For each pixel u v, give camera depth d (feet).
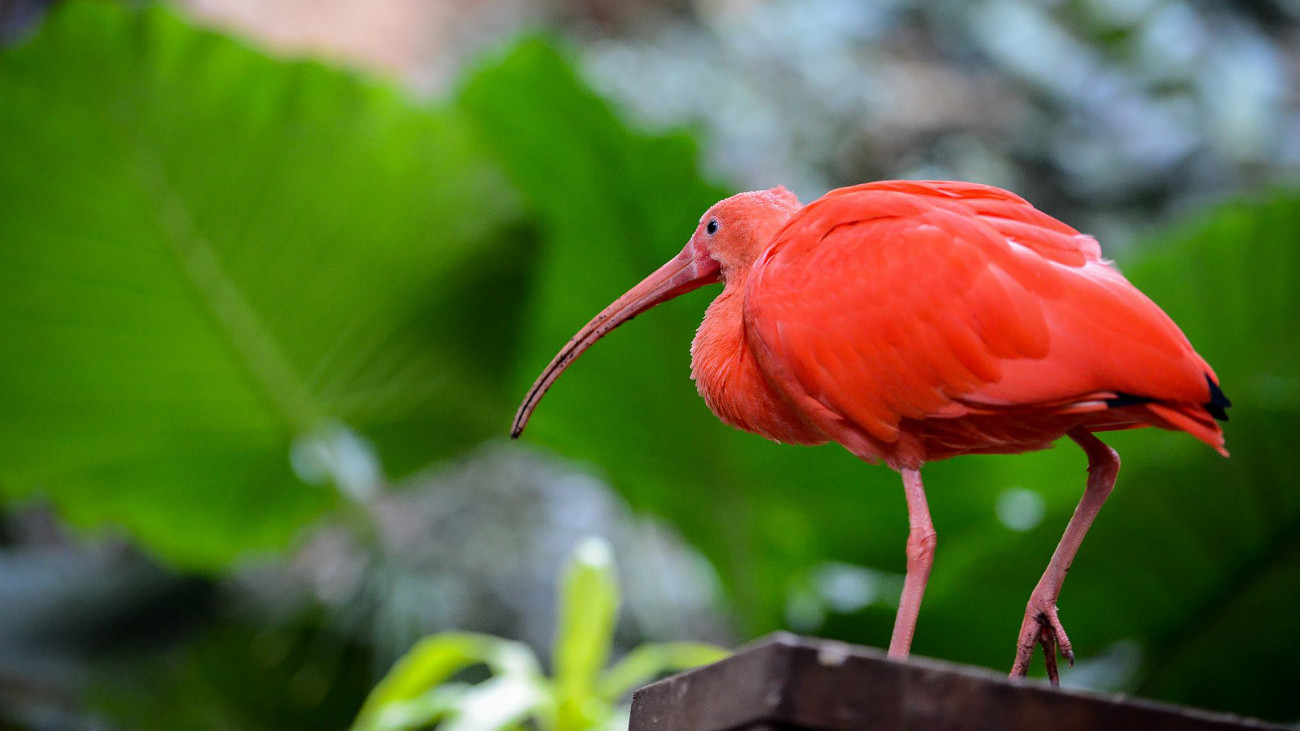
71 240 34.88
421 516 45.37
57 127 33.91
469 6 67.26
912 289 14.43
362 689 36.91
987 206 15.02
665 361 34.19
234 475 38.09
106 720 39.34
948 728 10.77
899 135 59.47
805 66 60.59
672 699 12.31
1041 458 32.60
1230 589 28.96
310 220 35.86
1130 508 27.73
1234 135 58.85
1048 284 13.94
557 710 26.30
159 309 35.70
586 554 27.20
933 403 14.46
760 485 34.60
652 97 58.34
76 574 42.06
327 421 37.70
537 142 34.32
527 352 37.35
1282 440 26.16
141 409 36.73
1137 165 59.26
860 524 34.65
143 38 33.40
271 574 44.42
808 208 15.97
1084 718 11.02
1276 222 30.17
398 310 36.91
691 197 34.01
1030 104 61.62
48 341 35.58
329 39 64.64
